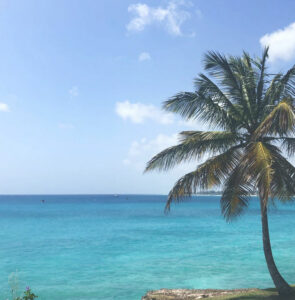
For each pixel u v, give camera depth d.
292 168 11.16
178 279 19.19
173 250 28.84
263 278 19.34
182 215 77.62
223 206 12.29
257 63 13.13
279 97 12.28
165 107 12.38
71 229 47.06
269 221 60.25
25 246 31.50
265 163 9.40
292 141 11.98
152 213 86.19
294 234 40.12
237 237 37.47
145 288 17.45
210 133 12.11
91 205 147.38
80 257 25.86
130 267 22.27
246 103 12.67
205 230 45.00
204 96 11.95
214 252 27.70
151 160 12.50
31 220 63.16
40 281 18.81
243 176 10.36
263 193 9.07
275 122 9.92
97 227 49.53
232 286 17.80
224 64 12.73
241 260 24.36
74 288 17.38
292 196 11.12
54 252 28.22
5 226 51.53
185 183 11.89
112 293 16.55
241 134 12.55
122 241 34.62
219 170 11.59
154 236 38.69
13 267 22.34
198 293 14.21
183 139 12.77
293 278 19.27
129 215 78.06
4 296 16.09
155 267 22.17
